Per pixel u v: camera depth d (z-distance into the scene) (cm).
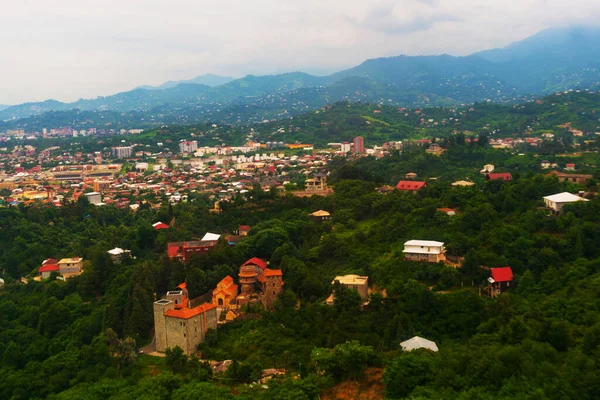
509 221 18038
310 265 18550
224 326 15288
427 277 15900
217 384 12138
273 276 16650
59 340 16975
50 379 14538
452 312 14225
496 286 15000
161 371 13475
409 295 14912
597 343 10575
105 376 13600
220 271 17762
